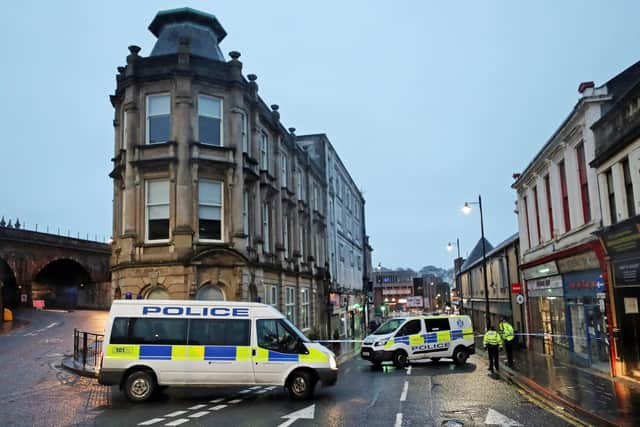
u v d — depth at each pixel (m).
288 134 33.03
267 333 13.75
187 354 13.39
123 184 22.91
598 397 12.52
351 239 57.34
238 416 11.22
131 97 22.64
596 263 17.58
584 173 19.06
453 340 22.28
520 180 28.20
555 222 22.22
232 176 22.98
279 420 10.77
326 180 43.78
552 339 24.09
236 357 13.45
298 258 32.69
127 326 13.46
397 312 129.00
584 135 18.19
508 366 19.75
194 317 13.70
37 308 50.72
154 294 21.45
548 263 23.12
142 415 11.33
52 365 18.94
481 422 10.52
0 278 44.12
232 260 21.95
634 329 15.00
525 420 10.67
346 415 11.28
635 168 14.61
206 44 25.48
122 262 21.59
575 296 20.44
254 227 24.97
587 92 17.92
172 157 21.83
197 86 22.94
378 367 21.53
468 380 16.88
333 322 43.75
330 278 42.50
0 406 12.24
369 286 68.56
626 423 9.74
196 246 21.70
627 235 14.52
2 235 47.50
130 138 22.38
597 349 18.09
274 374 13.43
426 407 12.18
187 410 11.95
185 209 21.64
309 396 13.45
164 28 25.84
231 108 23.56
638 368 14.95
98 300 57.16
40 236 51.28
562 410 11.62
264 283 26.05
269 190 28.05
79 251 56.16
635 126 14.10
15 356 21.23
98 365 17.70
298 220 34.00
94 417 11.09
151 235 22.09
